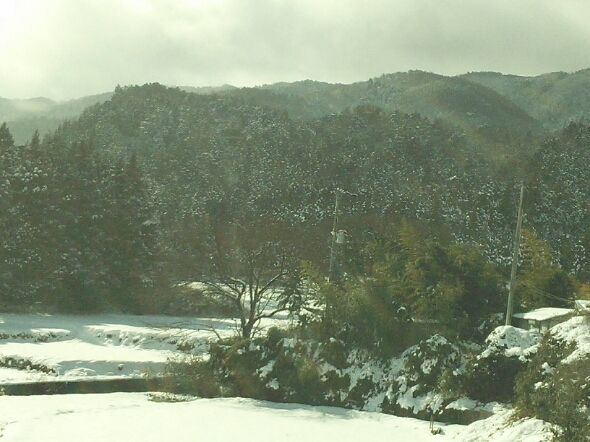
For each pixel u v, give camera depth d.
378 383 27.36
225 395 29.42
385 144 157.25
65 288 50.66
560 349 21.62
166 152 142.88
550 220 104.12
